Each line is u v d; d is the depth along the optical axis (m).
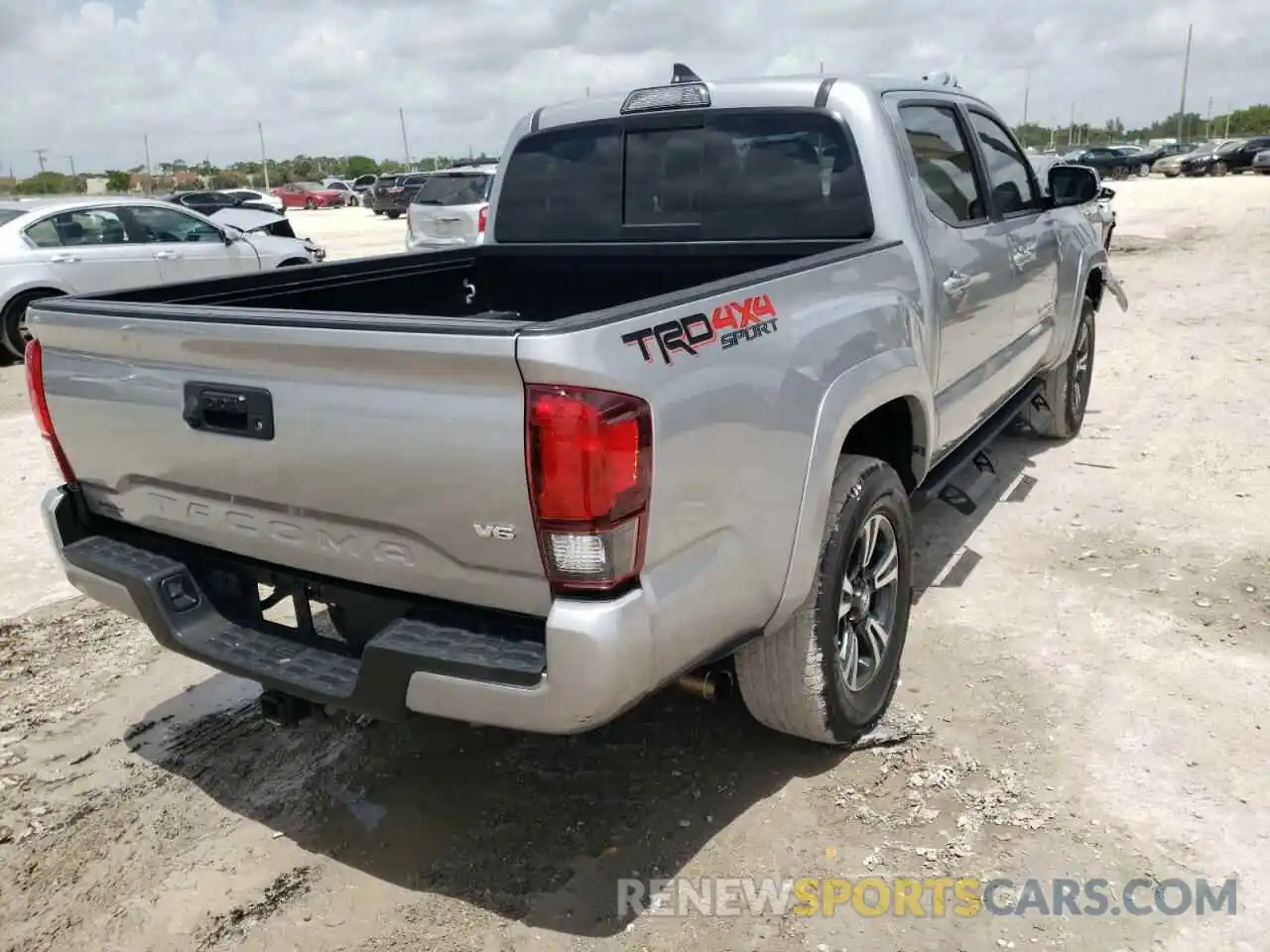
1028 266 4.89
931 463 3.82
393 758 3.49
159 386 2.75
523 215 4.64
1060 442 6.51
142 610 2.94
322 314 2.41
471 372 2.20
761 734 3.51
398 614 2.61
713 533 2.54
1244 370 8.17
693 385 2.41
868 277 3.35
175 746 3.61
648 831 3.04
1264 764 3.20
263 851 3.04
